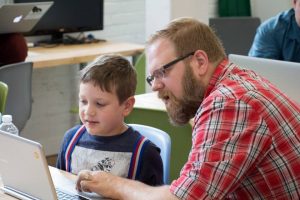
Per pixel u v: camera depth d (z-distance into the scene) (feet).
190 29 4.95
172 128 8.23
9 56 11.28
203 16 15.07
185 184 4.55
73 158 6.33
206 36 4.97
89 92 6.03
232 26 14.83
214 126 4.58
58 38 14.12
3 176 5.52
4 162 5.38
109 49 13.43
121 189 5.15
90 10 14.38
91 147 6.25
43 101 14.49
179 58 4.88
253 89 4.72
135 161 6.06
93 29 14.57
